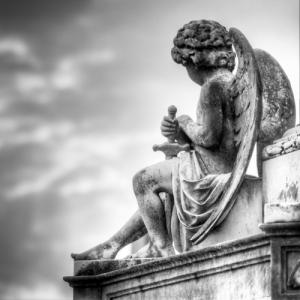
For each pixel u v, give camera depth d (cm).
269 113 1352
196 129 1375
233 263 1295
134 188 1432
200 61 1392
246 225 1325
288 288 1211
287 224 1212
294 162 1265
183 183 1370
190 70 1410
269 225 1217
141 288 1418
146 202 1423
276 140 1313
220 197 1344
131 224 1470
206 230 1345
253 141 1308
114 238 1477
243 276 1284
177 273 1367
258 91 1308
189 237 1366
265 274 1255
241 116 1354
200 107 1370
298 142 1264
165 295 1386
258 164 1336
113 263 1470
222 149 1373
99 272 1472
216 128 1360
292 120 1365
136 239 1480
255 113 1306
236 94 1355
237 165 1326
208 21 1405
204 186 1355
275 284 1212
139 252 1449
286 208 1225
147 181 1418
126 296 1441
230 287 1300
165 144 1402
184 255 1347
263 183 1309
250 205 1326
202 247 1352
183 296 1362
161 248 1427
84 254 1480
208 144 1369
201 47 1392
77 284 1477
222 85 1366
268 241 1244
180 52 1403
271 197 1293
